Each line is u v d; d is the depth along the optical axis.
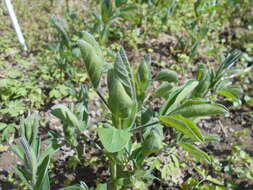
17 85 0.55
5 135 0.47
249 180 0.46
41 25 0.80
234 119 0.57
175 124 0.27
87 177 0.45
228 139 0.53
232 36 0.81
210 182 0.45
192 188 0.43
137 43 0.74
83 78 0.60
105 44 0.72
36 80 0.59
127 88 0.29
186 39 0.72
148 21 0.81
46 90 0.59
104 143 0.26
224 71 0.41
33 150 0.29
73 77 0.61
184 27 0.78
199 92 0.39
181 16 0.85
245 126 0.56
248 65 0.71
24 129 0.29
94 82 0.29
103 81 0.62
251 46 0.75
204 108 0.28
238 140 0.53
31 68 0.64
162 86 0.37
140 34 0.78
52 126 0.52
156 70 0.66
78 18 0.81
